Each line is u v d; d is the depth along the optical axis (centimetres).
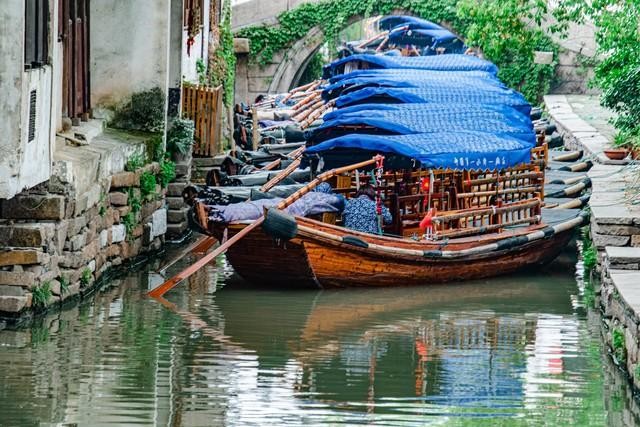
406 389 1717
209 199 2523
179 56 3045
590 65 5869
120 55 2859
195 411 1584
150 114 2867
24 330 2011
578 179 3319
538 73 5881
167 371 1781
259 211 2392
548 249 2784
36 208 2089
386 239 2459
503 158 2517
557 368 1842
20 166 1933
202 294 2386
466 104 2786
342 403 1642
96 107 2867
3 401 1606
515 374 1806
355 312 2264
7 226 2041
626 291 1822
